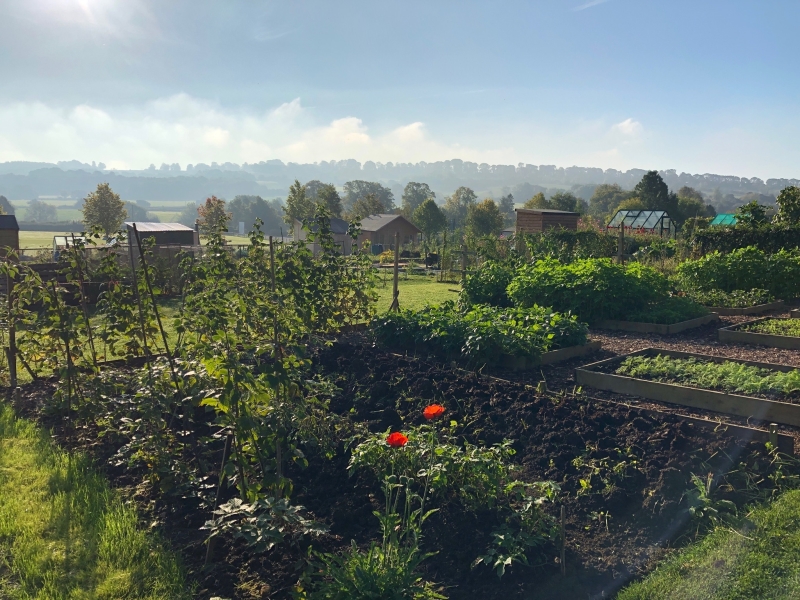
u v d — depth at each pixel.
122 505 4.75
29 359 8.02
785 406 5.88
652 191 77.31
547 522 4.32
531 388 7.05
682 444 5.33
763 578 3.62
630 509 4.64
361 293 11.17
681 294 14.50
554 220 35.41
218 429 6.28
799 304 14.52
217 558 4.12
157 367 6.07
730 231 19.42
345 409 6.86
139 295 7.05
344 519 4.57
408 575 3.51
